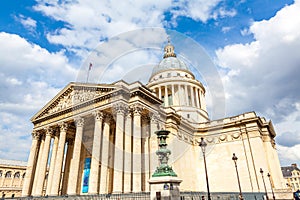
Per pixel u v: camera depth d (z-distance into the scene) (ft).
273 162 201.77
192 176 185.26
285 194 168.25
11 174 356.18
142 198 100.99
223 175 198.80
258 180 183.93
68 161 196.13
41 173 170.71
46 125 186.50
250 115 208.85
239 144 203.92
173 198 61.52
